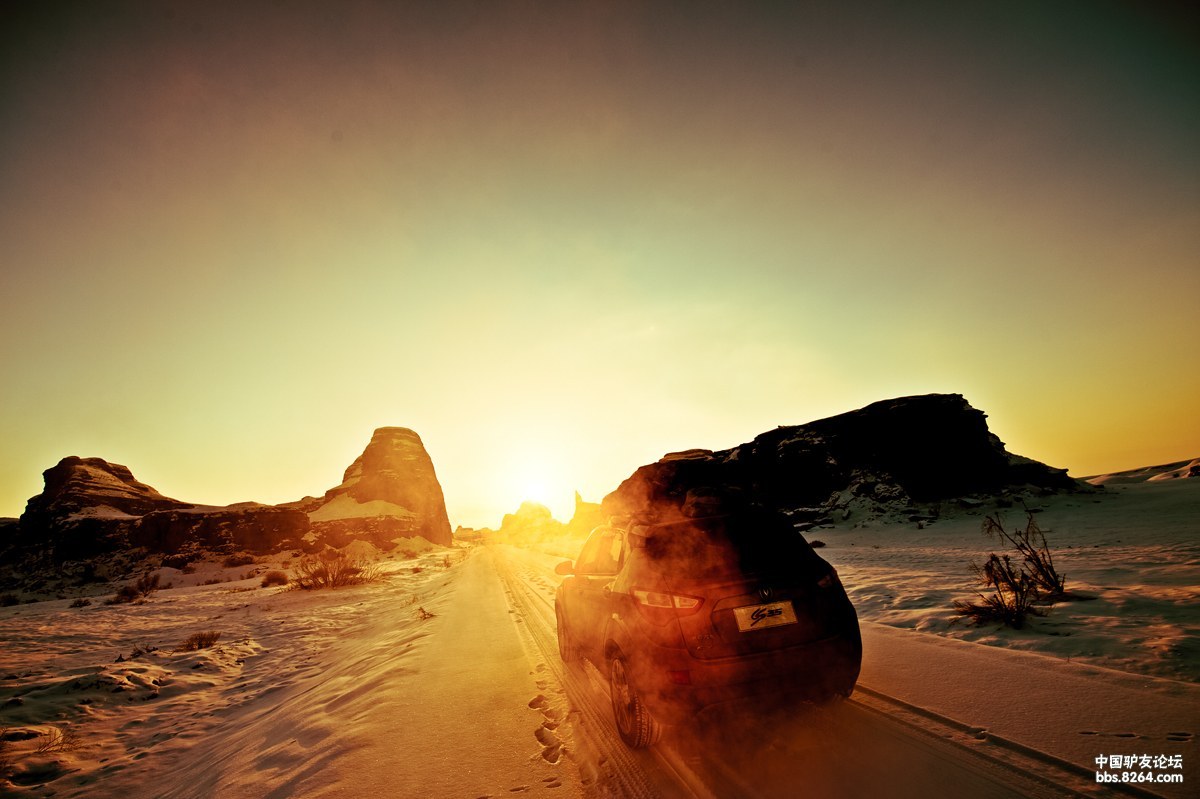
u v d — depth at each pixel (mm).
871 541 23016
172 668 8898
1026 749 2844
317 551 58938
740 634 3213
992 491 30844
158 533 57688
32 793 4508
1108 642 4633
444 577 26953
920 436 34344
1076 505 25125
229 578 42531
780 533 3803
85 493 73688
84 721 6414
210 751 5062
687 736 3600
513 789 3170
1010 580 6488
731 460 40375
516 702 4859
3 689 7836
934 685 3920
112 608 20828
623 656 3562
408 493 100938
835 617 3432
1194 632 4613
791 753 3156
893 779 2715
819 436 37625
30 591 46094
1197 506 18328
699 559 3521
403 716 4652
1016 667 4121
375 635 10625
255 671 8883
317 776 3537
